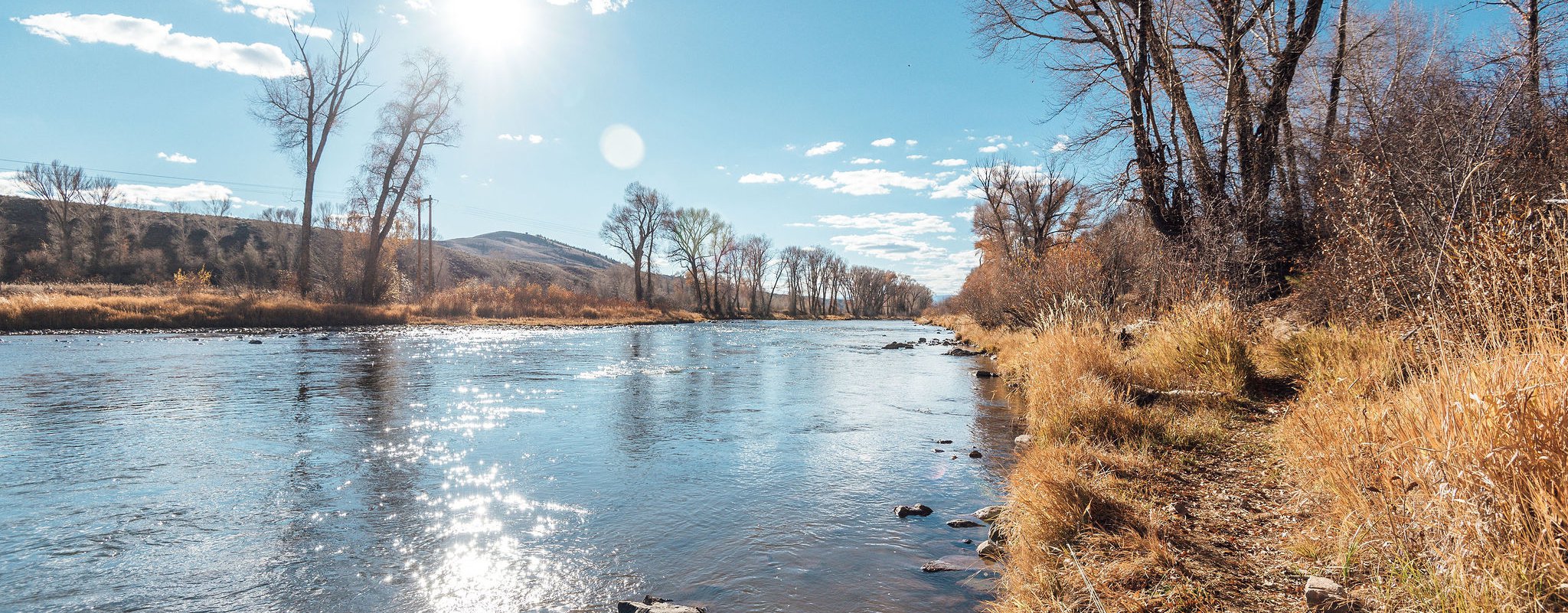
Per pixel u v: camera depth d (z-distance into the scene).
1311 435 4.57
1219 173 12.45
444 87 35.22
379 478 5.98
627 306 55.84
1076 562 3.43
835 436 7.86
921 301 150.12
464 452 7.01
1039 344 10.98
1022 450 6.86
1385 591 2.79
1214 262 10.37
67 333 23.34
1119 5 15.12
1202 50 14.81
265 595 3.73
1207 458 5.43
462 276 102.38
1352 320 7.46
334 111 34.09
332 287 35.72
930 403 10.38
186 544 4.44
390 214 35.94
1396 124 8.43
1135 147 15.20
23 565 4.08
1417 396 3.44
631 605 3.51
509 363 16.27
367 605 3.63
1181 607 2.94
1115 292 14.66
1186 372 8.14
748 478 6.09
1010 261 23.28
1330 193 7.62
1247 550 3.53
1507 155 6.39
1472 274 4.00
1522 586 2.32
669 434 7.98
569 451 7.09
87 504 5.21
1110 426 6.18
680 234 73.31
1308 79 15.20
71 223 77.06
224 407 9.39
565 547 4.43
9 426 8.02
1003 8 16.70
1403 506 3.04
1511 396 2.68
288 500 5.36
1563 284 3.31
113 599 3.66
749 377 13.88
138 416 8.64
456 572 4.04
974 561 4.15
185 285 36.88
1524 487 2.54
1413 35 14.64
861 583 3.85
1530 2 10.47
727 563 4.16
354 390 11.12
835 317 108.44
